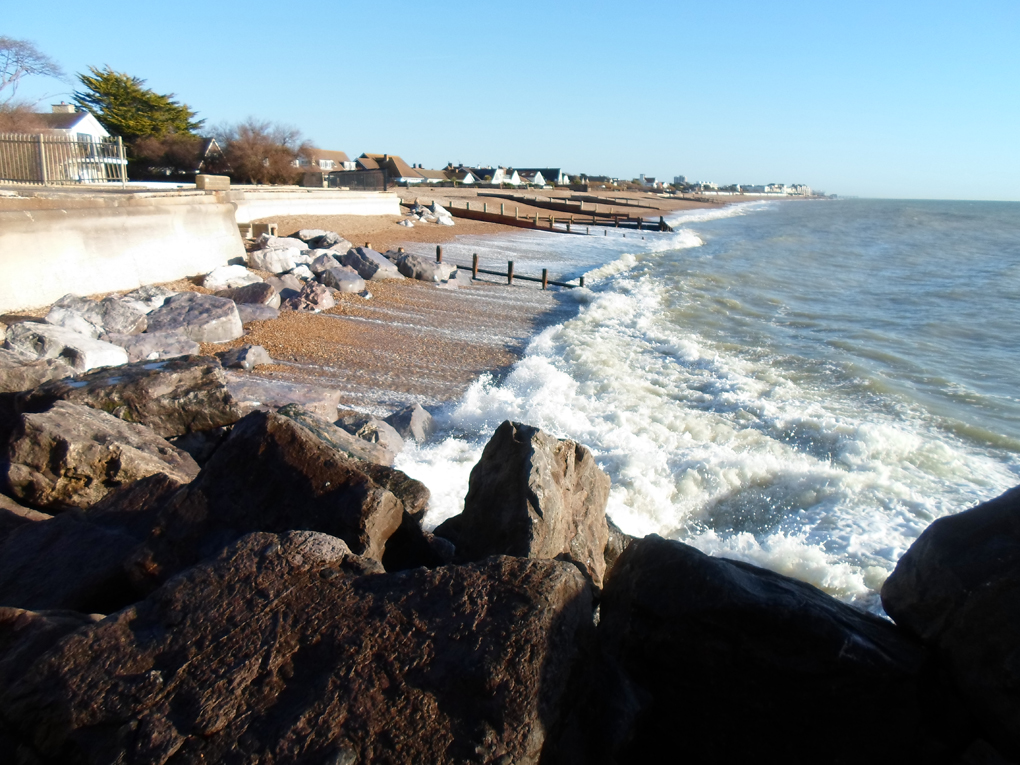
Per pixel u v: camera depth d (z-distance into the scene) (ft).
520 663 8.90
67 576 14.35
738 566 12.72
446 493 26.89
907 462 30.58
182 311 45.39
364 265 72.64
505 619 9.48
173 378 26.30
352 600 10.03
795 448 32.50
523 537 14.39
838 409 38.52
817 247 148.56
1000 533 10.91
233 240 68.54
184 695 8.73
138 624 9.82
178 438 26.04
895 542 24.09
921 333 60.70
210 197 65.26
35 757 8.51
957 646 10.41
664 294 75.92
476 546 15.39
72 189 61.36
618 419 34.71
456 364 46.11
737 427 34.55
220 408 26.21
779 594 10.87
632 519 25.84
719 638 10.68
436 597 9.97
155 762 8.04
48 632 10.51
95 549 15.03
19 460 19.02
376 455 23.11
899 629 11.50
